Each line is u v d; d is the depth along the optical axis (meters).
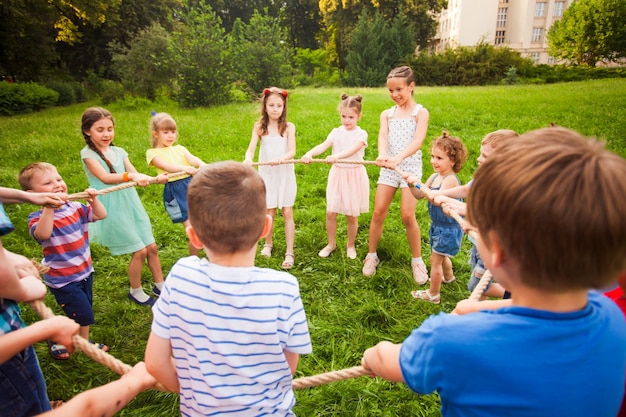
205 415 1.52
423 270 4.36
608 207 0.84
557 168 0.88
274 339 1.50
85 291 3.24
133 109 18.59
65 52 30.47
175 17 34.22
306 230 5.48
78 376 3.13
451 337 1.04
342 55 43.12
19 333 1.43
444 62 33.69
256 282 1.49
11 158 9.27
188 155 4.53
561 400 0.97
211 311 1.46
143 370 1.60
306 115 13.92
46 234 2.85
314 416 2.78
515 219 0.91
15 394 1.67
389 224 5.64
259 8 53.28
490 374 0.99
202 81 17.97
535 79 30.86
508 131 2.99
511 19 50.75
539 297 1.00
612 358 1.02
